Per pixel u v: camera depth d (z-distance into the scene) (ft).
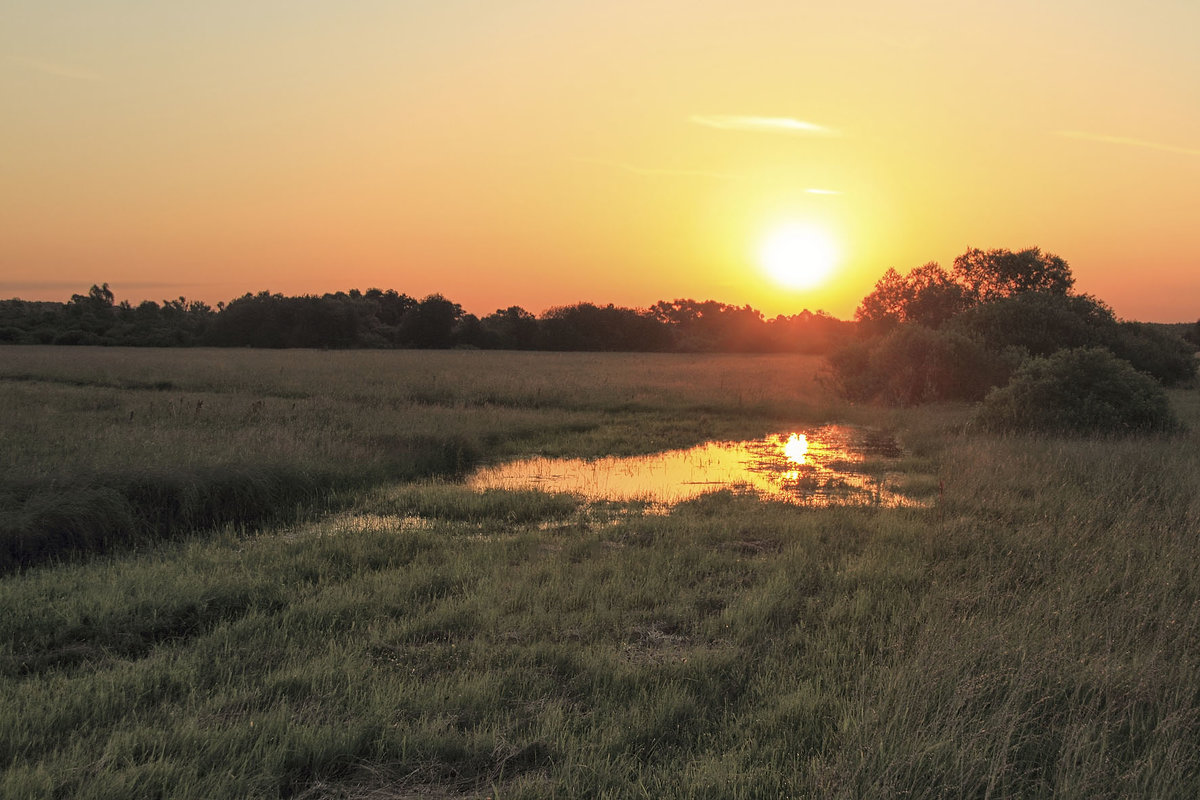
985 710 15.30
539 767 13.79
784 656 18.60
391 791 13.05
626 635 19.98
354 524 32.86
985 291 134.72
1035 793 12.82
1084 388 58.34
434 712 15.51
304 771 13.61
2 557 25.71
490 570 25.07
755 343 367.66
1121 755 13.88
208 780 12.57
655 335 363.56
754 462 51.44
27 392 74.59
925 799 12.33
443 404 76.74
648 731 14.79
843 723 14.58
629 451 54.70
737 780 12.80
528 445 56.90
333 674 16.93
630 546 29.04
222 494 33.76
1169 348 112.68
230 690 16.25
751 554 28.32
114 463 34.47
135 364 125.18
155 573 23.66
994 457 44.14
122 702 15.43
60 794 12.31
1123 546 26.27
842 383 97.81
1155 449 45.16
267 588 22.95
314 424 53.52
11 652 18.01
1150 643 18.58
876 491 40.78
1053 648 17.35
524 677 17.19
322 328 294.46
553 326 352.28
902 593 22.61
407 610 21.57
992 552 26.66
